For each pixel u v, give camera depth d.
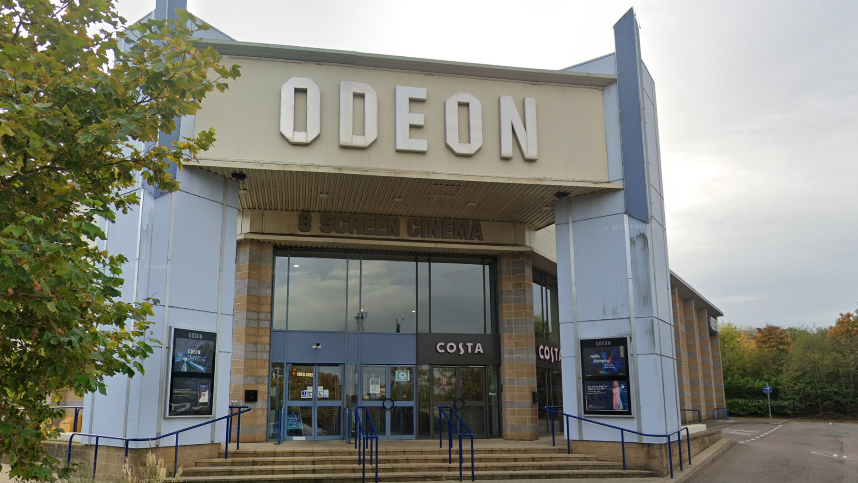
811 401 53.47
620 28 17.50
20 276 5.33
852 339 55.50
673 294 36.28
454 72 16.38
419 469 14.68
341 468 14.13
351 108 15.48
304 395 19.08
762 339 75.00
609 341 16.50
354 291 20.14
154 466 8.65
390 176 15.54
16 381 6.66
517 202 18.22
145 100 7.89
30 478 6.94
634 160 16.86
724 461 19.52
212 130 8.72
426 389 20.20
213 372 14.48
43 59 6.77
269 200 17.91
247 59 15.23
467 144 16.06
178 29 8.16
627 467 15.65
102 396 13.62
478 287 21.36
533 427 20.00
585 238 17.30
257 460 14.19
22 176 6.68
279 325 19.27
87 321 7.09
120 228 14.17
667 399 16.42
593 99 17.31
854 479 16.67
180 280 14.08
